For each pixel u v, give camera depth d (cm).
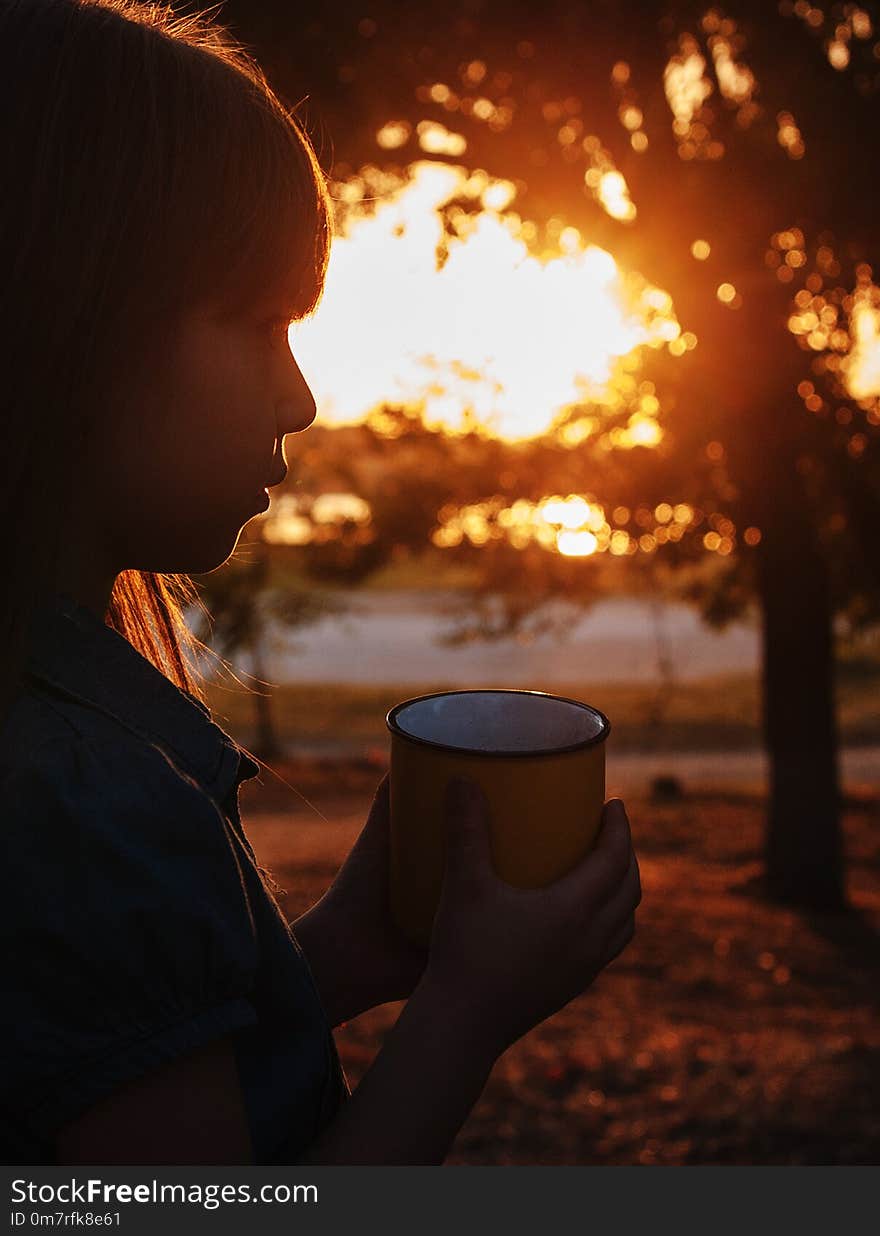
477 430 1127
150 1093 64
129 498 75
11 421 69
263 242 75
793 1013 697
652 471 1070
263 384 78
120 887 64
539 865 85
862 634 1350
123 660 76
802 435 985
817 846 1218
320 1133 81
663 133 779
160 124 72
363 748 3256
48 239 69
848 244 698
